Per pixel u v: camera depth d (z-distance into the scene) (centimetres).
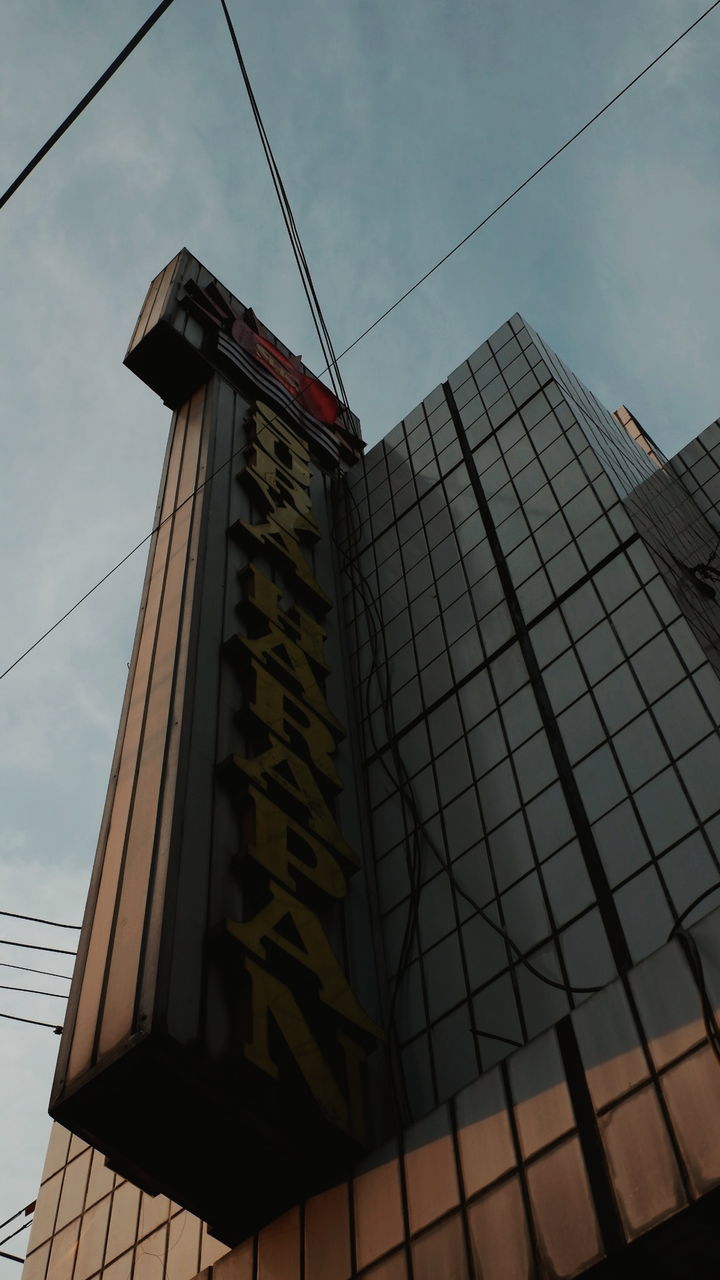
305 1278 1010
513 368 2245
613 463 1877
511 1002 1203
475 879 1376
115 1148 1066
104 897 1238
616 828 1254
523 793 1411
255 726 1493
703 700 1280
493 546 1861
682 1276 816
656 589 1476
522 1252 860
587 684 1454
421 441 2345
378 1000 1323
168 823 1238
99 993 1117
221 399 2331
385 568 2088
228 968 1146
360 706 1816
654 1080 866
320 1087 1102
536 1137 919
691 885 1126
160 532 1919
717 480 2114
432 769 1588
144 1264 1327
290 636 1755
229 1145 1055
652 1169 821
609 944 1155
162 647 1573
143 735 1426
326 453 2567
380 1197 1010
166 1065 1010
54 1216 1600
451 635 1775
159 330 2416
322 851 1402
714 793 1180
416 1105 1184
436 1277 903
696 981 890
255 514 2047
